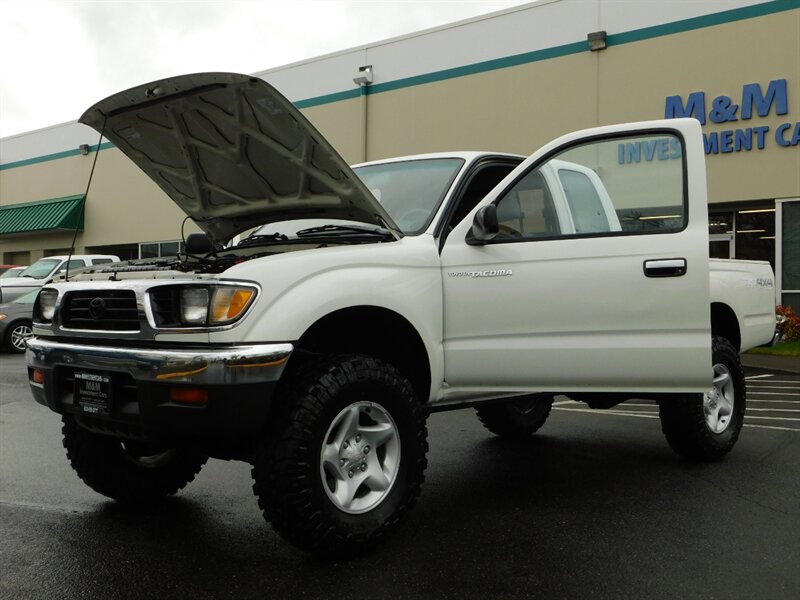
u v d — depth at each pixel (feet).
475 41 55.16
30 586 10.20
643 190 13.20
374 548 11.22
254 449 10.75
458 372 12.39
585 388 12.71
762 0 43.98
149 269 11.60
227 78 10.75
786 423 21.95
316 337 12.14
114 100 12.16
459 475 16.14
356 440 11.13
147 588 10.12
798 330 42.80
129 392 10.63
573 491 14.75
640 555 11.20
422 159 14.70
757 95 44.19
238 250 13.38
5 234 90.79
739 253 47.06
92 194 84.17
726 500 13.98
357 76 60.59
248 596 9.82
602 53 49.57
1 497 14.57
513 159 14.94
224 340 9.96
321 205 13.30
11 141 92.79
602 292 12.59
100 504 14.10
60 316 11.75
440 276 12.41
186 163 13.51
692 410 15.94
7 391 29.43
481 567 10.76
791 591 9.89
